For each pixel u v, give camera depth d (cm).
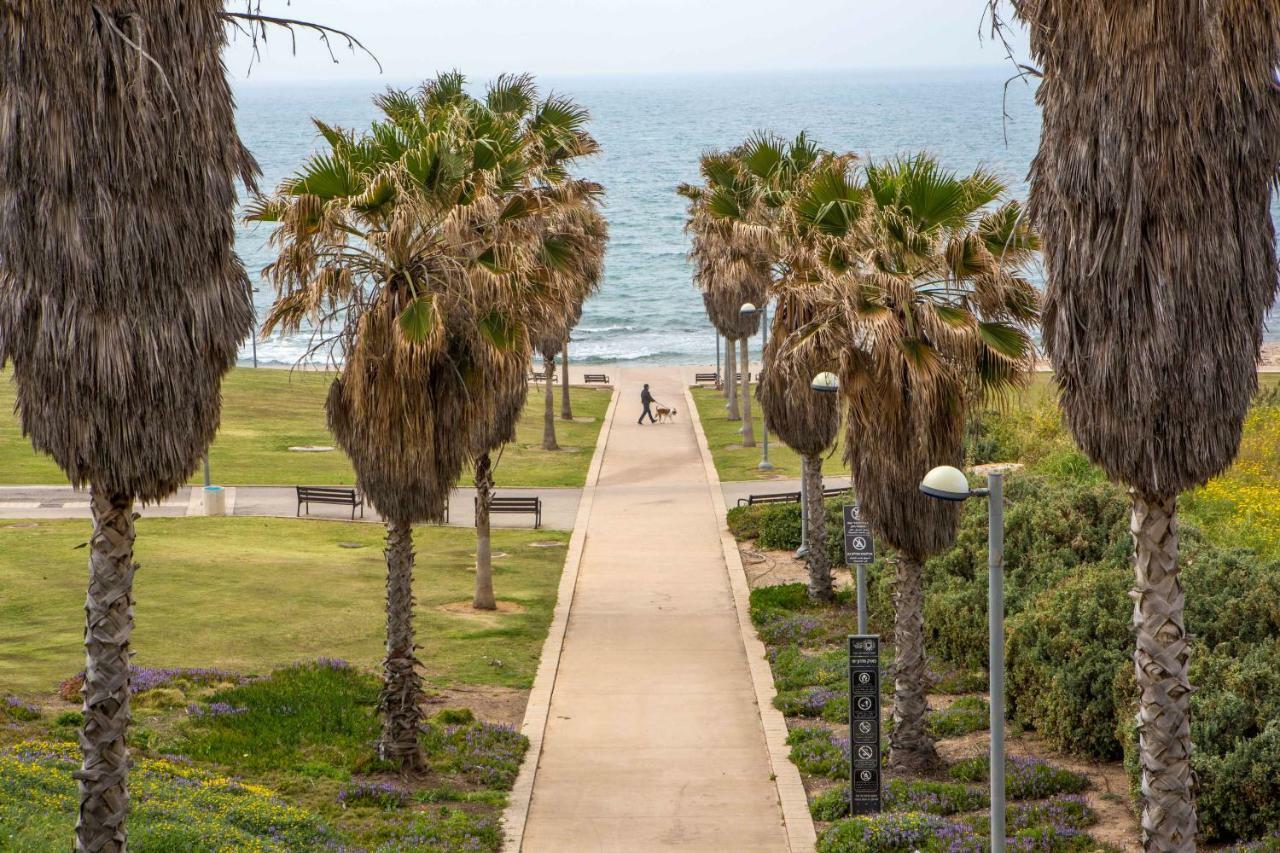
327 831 1630
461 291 1900
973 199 1881
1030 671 2131
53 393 1167
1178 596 1216
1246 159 1127
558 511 4231
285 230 1847
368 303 1889
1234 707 1648
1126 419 1166
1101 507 2622
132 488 1212
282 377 6912
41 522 3766
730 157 3609
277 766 1919
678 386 7219
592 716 2297
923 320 1822
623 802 1886
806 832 1758
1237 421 1171
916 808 1772
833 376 2133
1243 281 1148
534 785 1961
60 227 1133
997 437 4153
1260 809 1562
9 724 1952
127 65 1113
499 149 2192
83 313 1148
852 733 1758
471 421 1936
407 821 1742
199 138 1172
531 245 2241
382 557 3528
